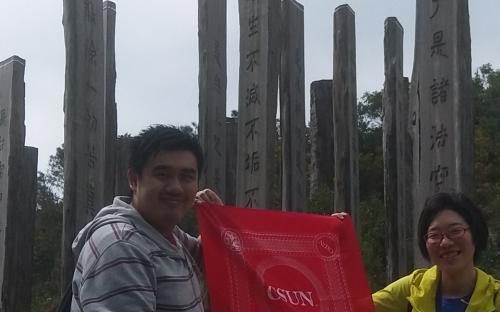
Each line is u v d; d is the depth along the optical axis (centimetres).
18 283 944
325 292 295
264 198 638
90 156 684
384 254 995
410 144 840
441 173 510
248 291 283
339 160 698
